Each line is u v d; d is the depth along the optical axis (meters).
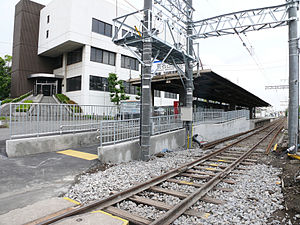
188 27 13.05
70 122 10.28
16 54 33.19
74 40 26.78
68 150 9.64
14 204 4.48
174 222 3.89
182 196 5.04
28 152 8.52
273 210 4.41
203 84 20.89
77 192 5.16
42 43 32.25
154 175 6.66
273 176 6.83
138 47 10.48
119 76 31.53
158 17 9.58
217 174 6.50
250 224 3.83
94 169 7.27
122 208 4.45
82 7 27.59
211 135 17.53
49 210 4.15
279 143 14.30
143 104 9.18
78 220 3.62
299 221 3.99
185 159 9.25
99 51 29.73
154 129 11.55
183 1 12.27
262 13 11.33
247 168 7.90
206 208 4.46
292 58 10.25
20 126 8.59
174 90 23.92
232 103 39.53
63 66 31.59
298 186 5.63
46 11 31.78
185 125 13.47
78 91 28.58
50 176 6.35
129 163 8.45
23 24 32.69
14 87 33.16
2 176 6.11
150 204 4.57
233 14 11.89
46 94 32.59
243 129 26.09
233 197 5.04
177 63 13.42
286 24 11.09
